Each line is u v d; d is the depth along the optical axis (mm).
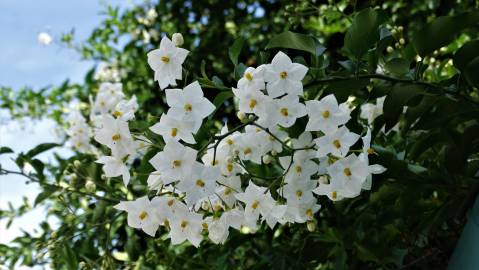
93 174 576
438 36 398
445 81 429
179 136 369
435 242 555
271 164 509
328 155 411
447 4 815
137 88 1038
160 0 1168
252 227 404
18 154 576
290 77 377
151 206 383
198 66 1096
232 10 1122
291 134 438
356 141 392
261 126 404
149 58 396
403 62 407
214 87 417
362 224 500
